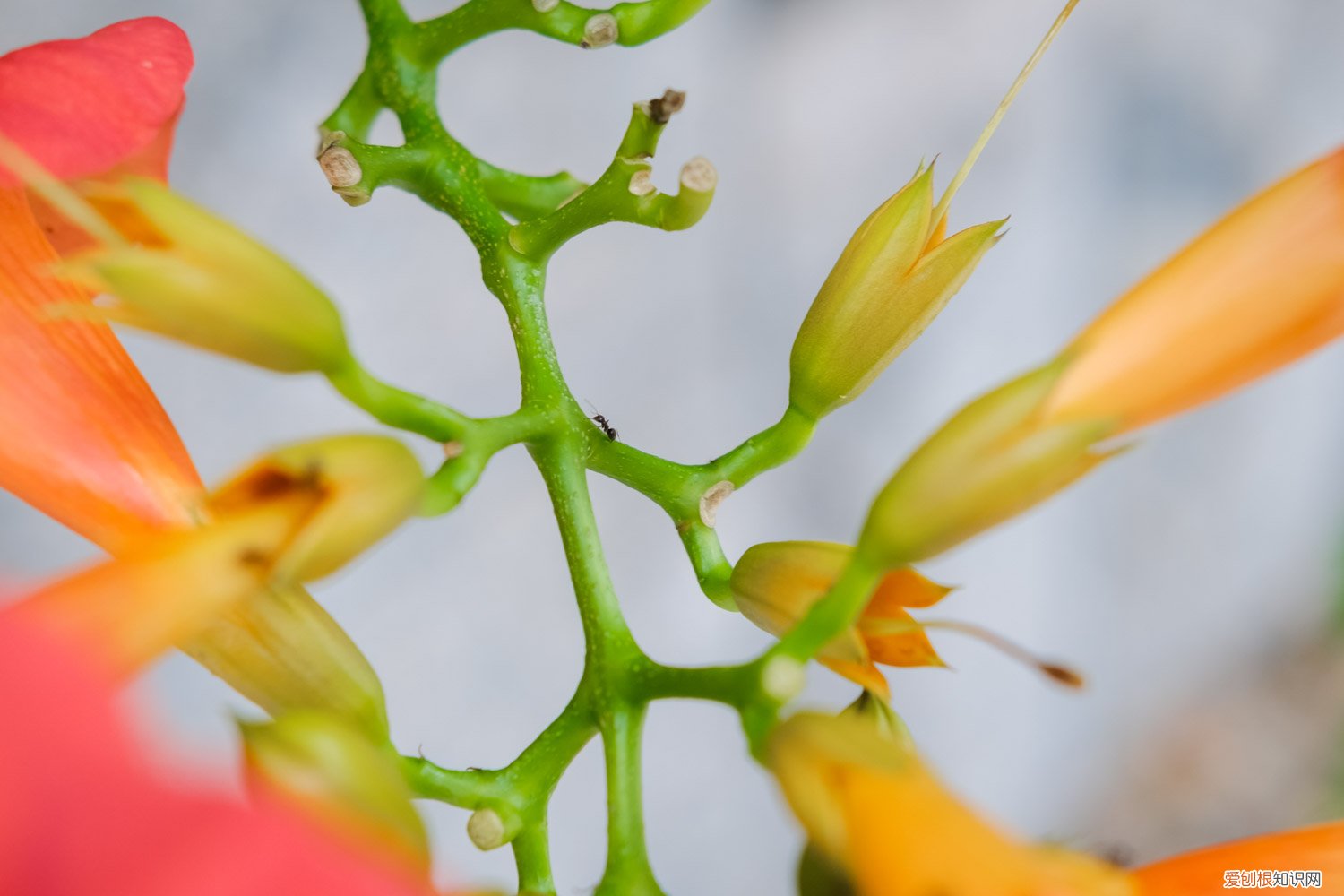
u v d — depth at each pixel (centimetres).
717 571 26
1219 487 65
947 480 23
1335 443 65
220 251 23
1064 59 60
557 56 56
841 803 22
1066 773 65
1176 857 23
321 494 23
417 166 27
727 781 59
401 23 27
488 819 24
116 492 24
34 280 24
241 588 22
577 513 25
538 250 26
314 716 22
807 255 59
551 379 26
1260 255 23
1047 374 23
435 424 25
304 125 53
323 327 24
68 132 24
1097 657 65
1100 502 64
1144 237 62
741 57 58
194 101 51
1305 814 66
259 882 17
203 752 18
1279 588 66
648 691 24
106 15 50
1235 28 61
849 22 58
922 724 62
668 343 58
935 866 21
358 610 54
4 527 50
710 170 26
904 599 24
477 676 56
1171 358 23
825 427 58
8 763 17
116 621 22
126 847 17
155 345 52
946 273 25
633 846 24
